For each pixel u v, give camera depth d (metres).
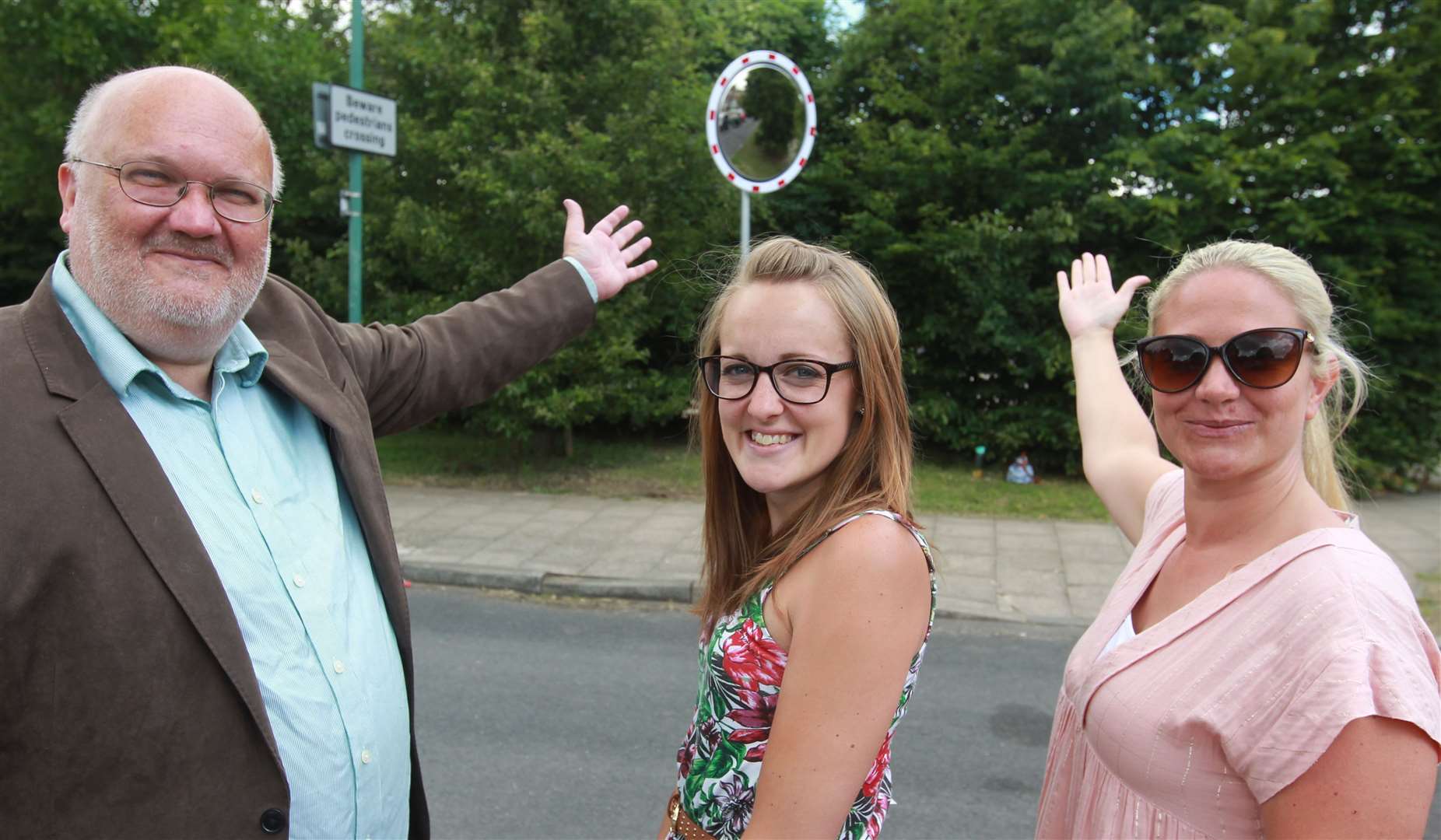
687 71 9.33
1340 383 1.56
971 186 9.80
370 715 1.69
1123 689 1.45
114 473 1.42
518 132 8.55
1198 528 1.51
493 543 7.18
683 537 7.41
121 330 1.57
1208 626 1.38
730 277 1.85
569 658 5.05
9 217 13.62
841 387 1.46
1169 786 1.37
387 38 9.36
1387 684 1.15
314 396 1.79
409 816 1.89
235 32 10.71
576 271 2.48
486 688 4.59
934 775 3.78
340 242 9.84
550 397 8.66
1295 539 1.35
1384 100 8.59
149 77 1.62
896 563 1.35
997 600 6.08
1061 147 9.80
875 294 1.50
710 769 1.50
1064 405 9.96
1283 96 9.00
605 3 8.93
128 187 1.54
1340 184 8.66
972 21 9.71
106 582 1.38
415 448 11.12
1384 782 1.13
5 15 9.07
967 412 10.27
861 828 1.48
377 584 1.83
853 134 10.59
